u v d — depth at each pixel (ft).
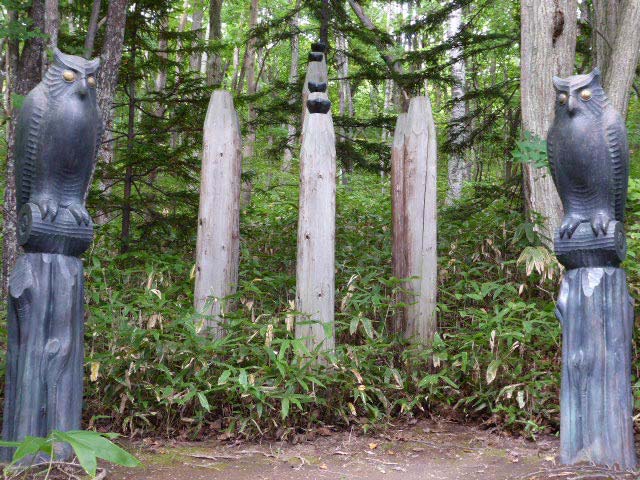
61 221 9.67
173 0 21.06
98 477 9.23
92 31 18.24
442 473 10.34
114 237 20.01
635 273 16.25
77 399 9.83
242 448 11.64
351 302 15.35
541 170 18.24
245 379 11.88
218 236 14.48
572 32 18.69
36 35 16.42
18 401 9.46
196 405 12.56
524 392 13.25
